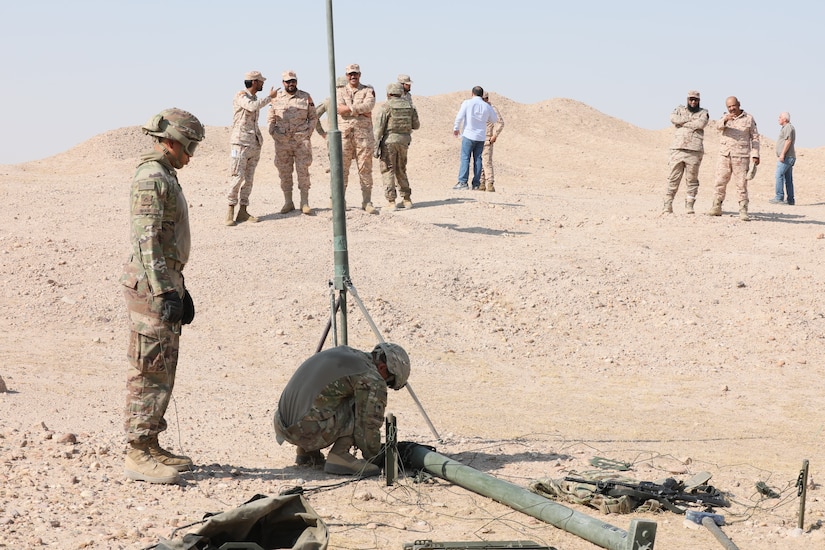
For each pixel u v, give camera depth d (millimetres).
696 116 16891
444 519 5465
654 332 11773
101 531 4992
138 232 5797
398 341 11164
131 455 6055
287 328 11328
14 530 4918
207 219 15586
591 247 14875
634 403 9375
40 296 11812
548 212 18312
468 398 9305
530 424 8312
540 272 13406
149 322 5934
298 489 4906
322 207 17031
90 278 12539
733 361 10922
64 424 7387
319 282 12680
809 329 11734
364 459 6395
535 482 6020
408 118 17656
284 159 15742
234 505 5609
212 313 11734
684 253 14586
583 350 11297
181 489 5887
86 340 10680
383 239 14828
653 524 4660
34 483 5801
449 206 18391
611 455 7195
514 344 11414
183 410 8133
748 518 5629
